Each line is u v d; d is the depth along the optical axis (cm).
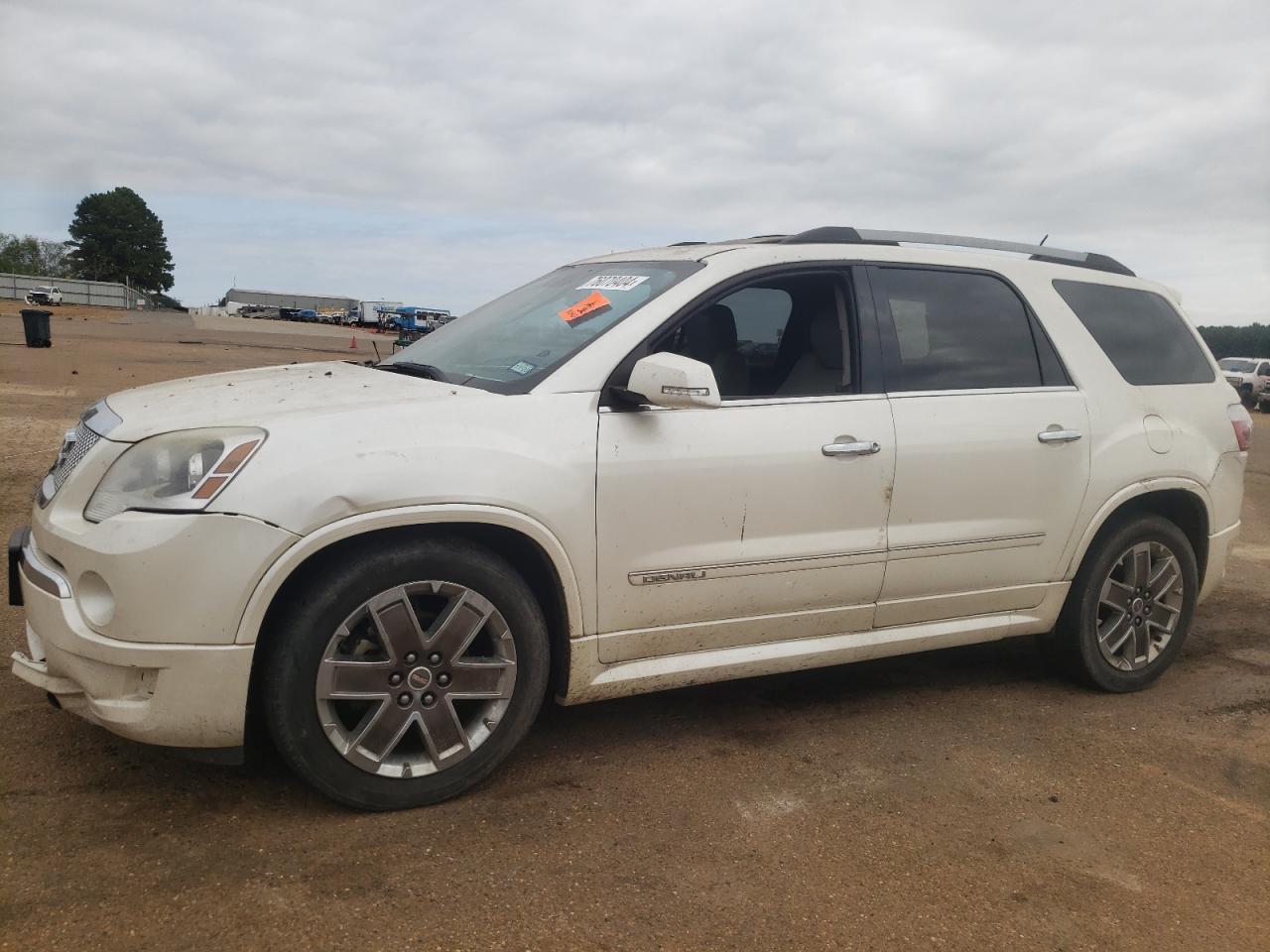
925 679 447
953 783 338
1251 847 305
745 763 346
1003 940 251
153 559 265
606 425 321
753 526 343
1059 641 431
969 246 423
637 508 323
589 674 329
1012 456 392
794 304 382
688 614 340
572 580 315
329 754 286
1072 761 362
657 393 308
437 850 278
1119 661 437
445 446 294
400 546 289
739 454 338
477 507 293
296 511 271
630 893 262
